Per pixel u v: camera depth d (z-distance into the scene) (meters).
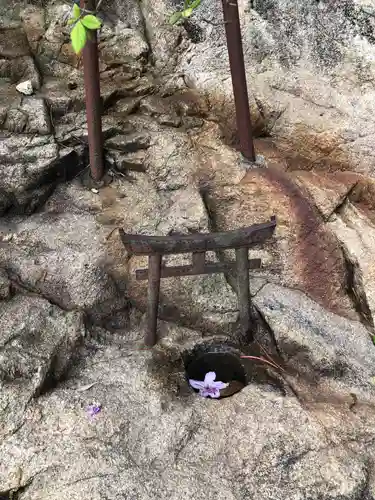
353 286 0.74
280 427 0.55
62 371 0.61
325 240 0.74
